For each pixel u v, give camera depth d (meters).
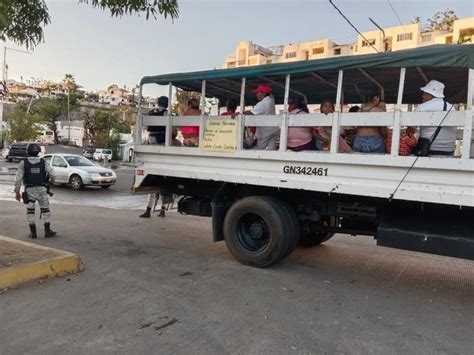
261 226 5.86
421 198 4.48
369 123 4.79
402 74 4.66
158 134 6.98
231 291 4.82
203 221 9.74
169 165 6.50
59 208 11.17
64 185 18.09
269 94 6.15
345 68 5.04
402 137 4.73
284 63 5.50
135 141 6.88
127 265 5.75
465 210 4.58
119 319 3.94
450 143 4.61
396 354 3.45
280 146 5.44
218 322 3.95
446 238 4.59
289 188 5.42
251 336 3.68
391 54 4.69
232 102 6.97
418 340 3.73
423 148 4.62
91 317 3.97
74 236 7.59
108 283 4.95
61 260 5.16
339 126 5.00
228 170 5.89
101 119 65.69
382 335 3.80
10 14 5.14
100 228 8.45
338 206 5.51
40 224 8.67
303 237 7.20
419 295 4.99
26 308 4.13
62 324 3.80
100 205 12.69
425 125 4.46
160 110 7.16
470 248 4.47
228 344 3.52
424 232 4.72
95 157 45.06
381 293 5.00
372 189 4.77
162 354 3.32
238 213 5.92
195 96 7.38
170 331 3.72
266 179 5.53
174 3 5.57
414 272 6.00
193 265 5.88
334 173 5.03
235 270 5.69
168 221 9.60
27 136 53.50
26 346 3.39
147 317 4.01
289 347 3.50
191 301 4.46
